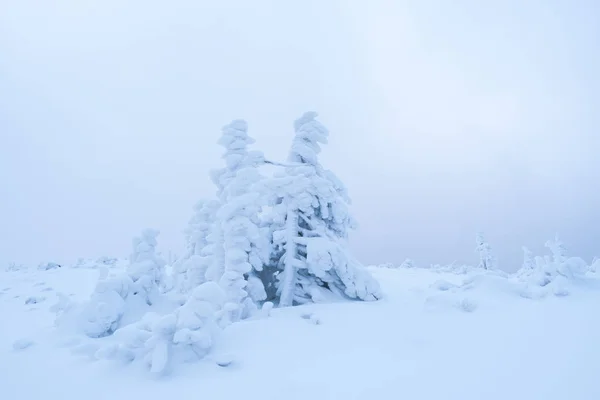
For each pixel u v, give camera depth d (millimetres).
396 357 6770
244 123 14562
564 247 16328
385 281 18828
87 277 20469
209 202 16875
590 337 6793
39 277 20531
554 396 4746
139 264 12281
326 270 13281
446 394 5023
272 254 14789
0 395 5594
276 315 10523
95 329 9305
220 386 5598
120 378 6035
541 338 7066
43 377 6293
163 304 12031
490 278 11734
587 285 10773
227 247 11398
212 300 7371
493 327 8148
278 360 6707
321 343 7766
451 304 10203
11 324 10992
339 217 14672
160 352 6062
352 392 5262
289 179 13867
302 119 15484
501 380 5348
